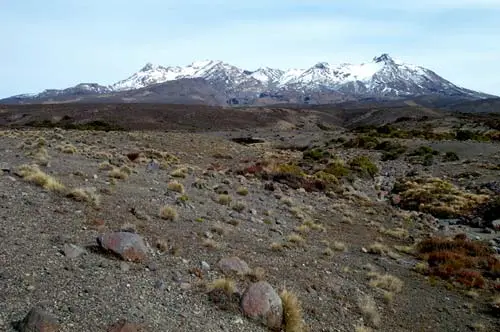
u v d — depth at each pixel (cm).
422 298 1334
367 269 1495
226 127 13612
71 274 873
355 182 3800
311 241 1703
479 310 1304
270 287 944
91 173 1994
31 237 1024
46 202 1330
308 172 3731
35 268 862
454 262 1672
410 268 1612
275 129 13412
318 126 16512
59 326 675
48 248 976
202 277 1048
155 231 1307
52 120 12600
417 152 5519
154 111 14638
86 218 1264
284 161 4412
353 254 1655
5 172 1631
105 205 1450
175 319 805
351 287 1287
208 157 3969
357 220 2339
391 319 1155
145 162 2858
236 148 4959
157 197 1731
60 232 1102
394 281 1375
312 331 959
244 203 2022
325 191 3056
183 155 3766
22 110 14400
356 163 4359
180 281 980
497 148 5541
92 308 760
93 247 1036
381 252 1727
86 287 830
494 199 2912
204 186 2241
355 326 1048
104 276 899
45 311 700
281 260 1362
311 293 1162
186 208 1683
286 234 1716
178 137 4981
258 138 8706
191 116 14588
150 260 1056
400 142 6391
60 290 798
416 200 3103
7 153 2297
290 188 2869
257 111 17888
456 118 10981
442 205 2894
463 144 5894
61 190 1466
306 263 1396
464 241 1969
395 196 3209
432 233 2245
